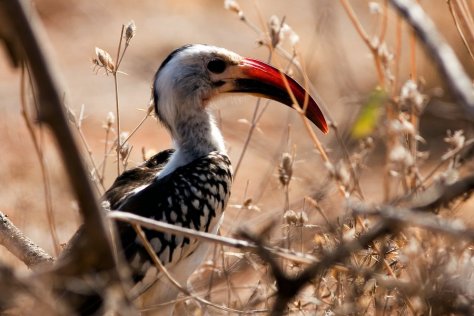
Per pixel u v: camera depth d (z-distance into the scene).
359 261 9.31
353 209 6.13
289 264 9.78
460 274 7.62
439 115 8.98
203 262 10.88
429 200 6.37
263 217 10.80
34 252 9.35
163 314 9.88
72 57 25.00
